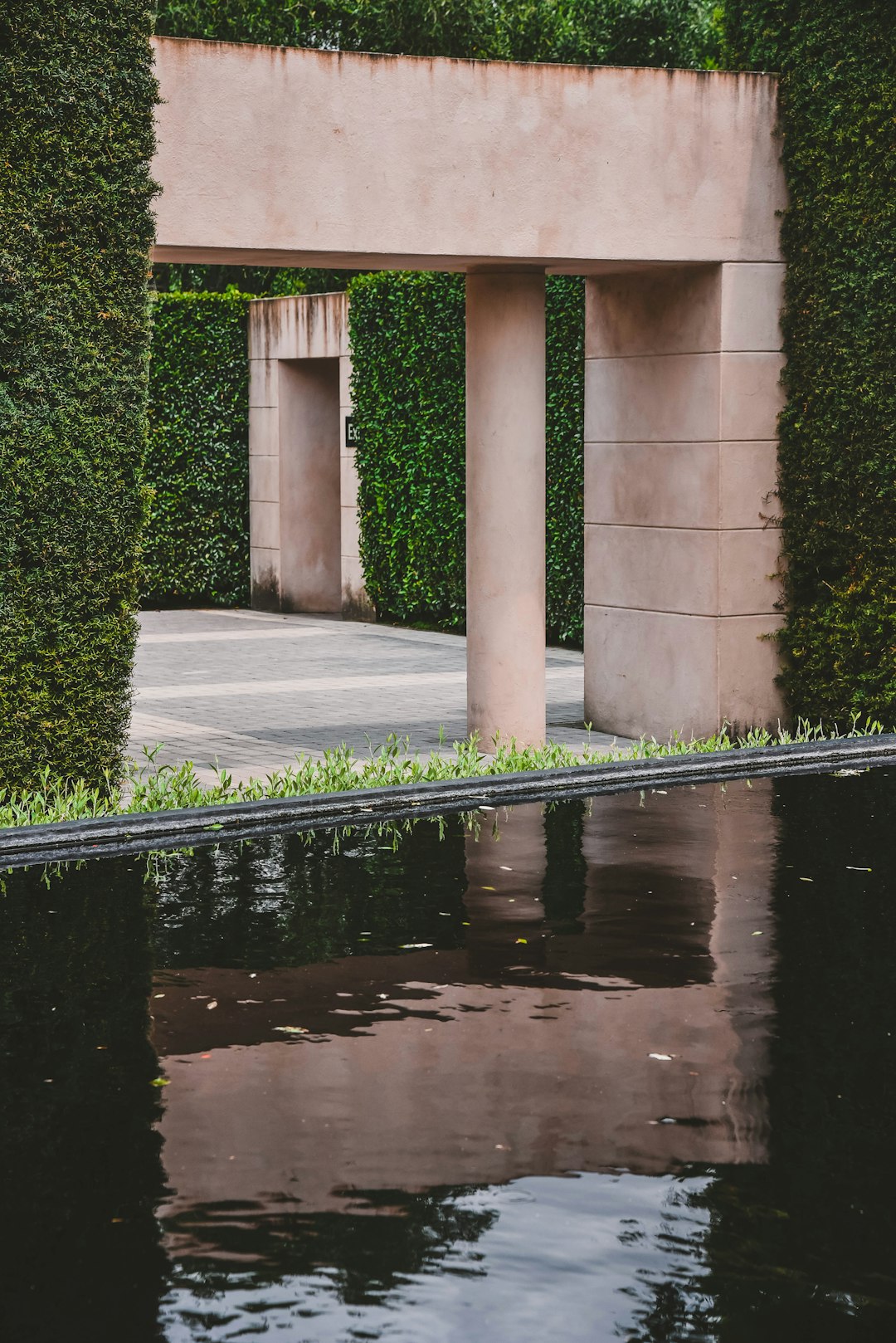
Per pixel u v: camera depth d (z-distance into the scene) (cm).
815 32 1350
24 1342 440
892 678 1384
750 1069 640
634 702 1476
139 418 1109
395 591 2461
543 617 1355
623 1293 466
